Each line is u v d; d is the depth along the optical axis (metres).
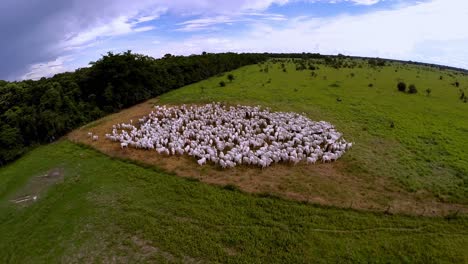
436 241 20.62
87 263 20.14
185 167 31.59
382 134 39.81
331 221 22.53
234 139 38.06
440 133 40.34
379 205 24.31
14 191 31.89
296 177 28.55
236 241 20.98
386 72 99.88
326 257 19.45
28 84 57.72
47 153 41.25
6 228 25.66
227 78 86.19
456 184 27.28
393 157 32.75
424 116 48.88
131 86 61.94
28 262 21.11
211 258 19.75
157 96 69.06
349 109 52.00
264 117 46.88
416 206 24.22
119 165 33.53
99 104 58.75
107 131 46.31
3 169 40.56
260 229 22.02
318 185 27.11
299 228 21.94
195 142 36.59
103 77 60.22
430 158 32.41
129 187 28.83
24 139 46.09
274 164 31.20
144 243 21.42
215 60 101.75
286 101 57.47
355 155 33.06
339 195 25.59
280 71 97.44
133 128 44.81
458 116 49.62
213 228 22.38
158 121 48.03
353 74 89.31
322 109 52.12
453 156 32.94
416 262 18.97
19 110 48.50
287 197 25.42
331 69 102.88
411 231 21.56
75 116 51.59
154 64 73.31
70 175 33.00
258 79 83.06
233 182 28.06
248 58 124.56
